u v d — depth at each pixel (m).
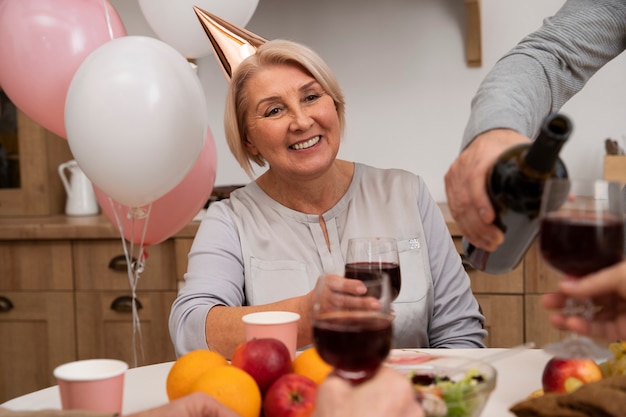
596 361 1.08
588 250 0.79
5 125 2.97
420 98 2.86
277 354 0.95
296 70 1.56
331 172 1.65
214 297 1.50
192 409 0.83
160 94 1.40
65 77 1.58
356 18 2.88
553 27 1.28
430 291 1.60
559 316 0.85
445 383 0.86
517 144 0.94
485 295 2.36
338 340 0.78
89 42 1.59
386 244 1.29
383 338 0.79
